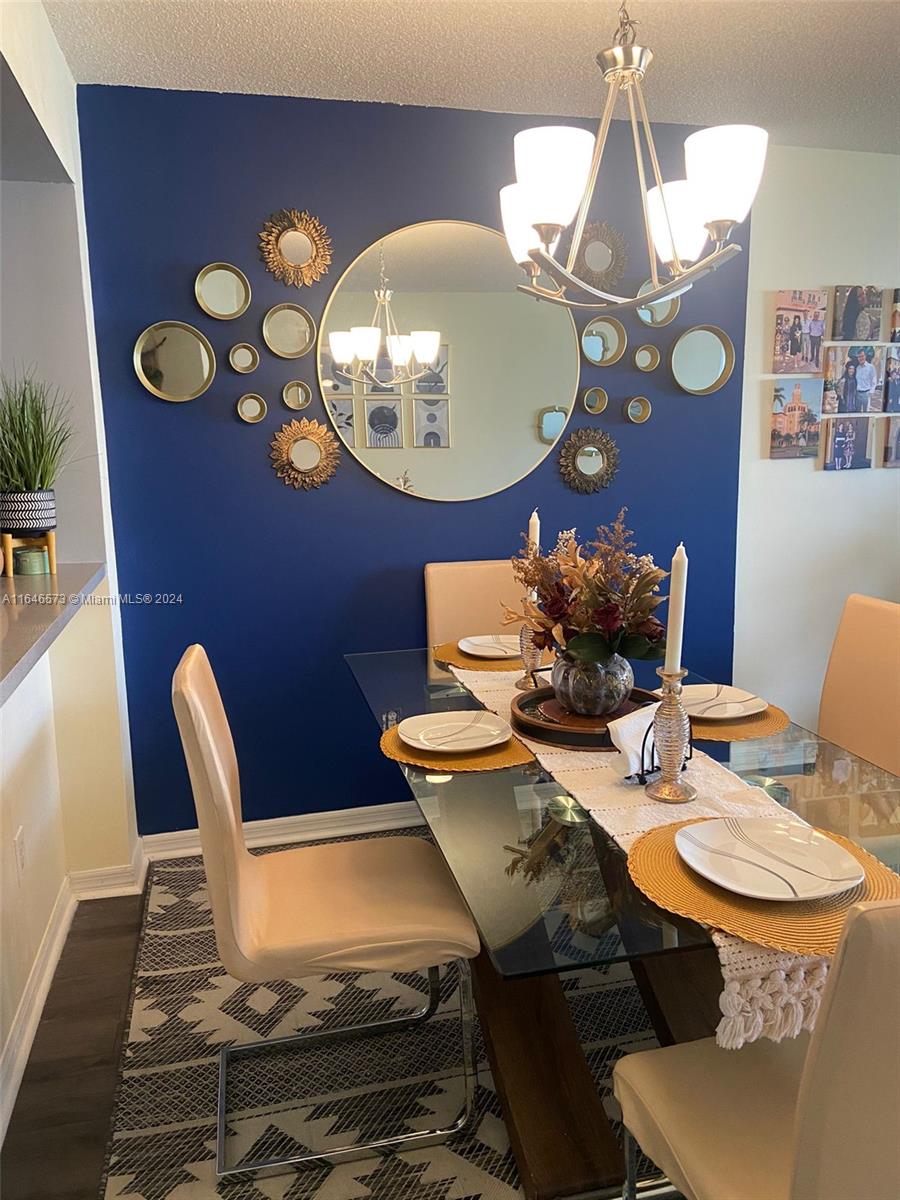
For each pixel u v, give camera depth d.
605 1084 1.82
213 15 2.10
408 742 1.76
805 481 3.43
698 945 1.13
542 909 1.23
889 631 2.03
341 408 2.80
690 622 3.29
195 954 2.33
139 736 2.82
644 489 3.13
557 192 1.48
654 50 2.33
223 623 2.83
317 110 2.64
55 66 2.17
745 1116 1.17
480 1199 1.57
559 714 1.88
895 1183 0.93
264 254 2.66
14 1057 1.86
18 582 2.10
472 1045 1.72
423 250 2.78
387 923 1.61
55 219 2.36
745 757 1.72
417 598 2.97
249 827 2.96
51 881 2.37
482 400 2.91
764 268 3.23
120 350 2.61
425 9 2.09
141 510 2.70
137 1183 1.61
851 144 3.16
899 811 1.48
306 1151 1.67
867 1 2.07
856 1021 0.84
